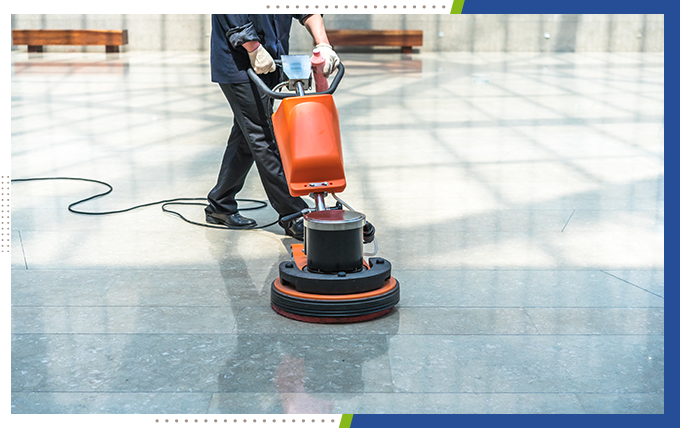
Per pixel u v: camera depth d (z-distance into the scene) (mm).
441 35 14938
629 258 2756
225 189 3207
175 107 7211
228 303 2324
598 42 14969
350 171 4398
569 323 2145
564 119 6516
